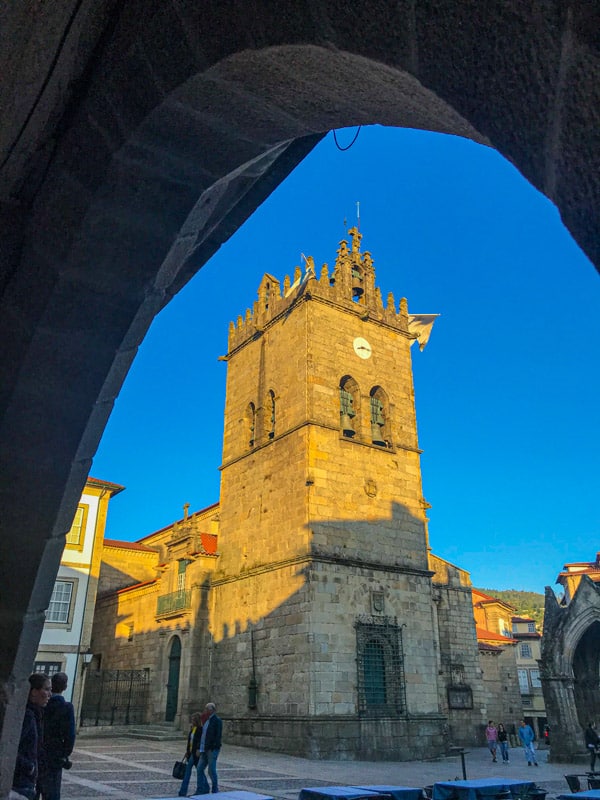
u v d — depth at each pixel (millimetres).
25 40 2979
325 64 2246
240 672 31234
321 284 35906
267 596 30875
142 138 2910
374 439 35188
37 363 3232
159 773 19531
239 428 38125
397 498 34062
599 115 1428
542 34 1538
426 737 29156
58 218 3223
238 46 2387
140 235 3158
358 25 1988
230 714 30938
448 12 1760
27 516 3221
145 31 2834
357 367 35781
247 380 38781
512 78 1619
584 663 31391
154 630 38031
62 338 3232
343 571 29922
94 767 20500
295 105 2697
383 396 36594
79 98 3254
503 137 1671
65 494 3281
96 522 38125
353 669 28234
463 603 41188
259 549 32812
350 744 26578
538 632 79625
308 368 33469
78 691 34625
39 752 8461
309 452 31438
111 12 3043
